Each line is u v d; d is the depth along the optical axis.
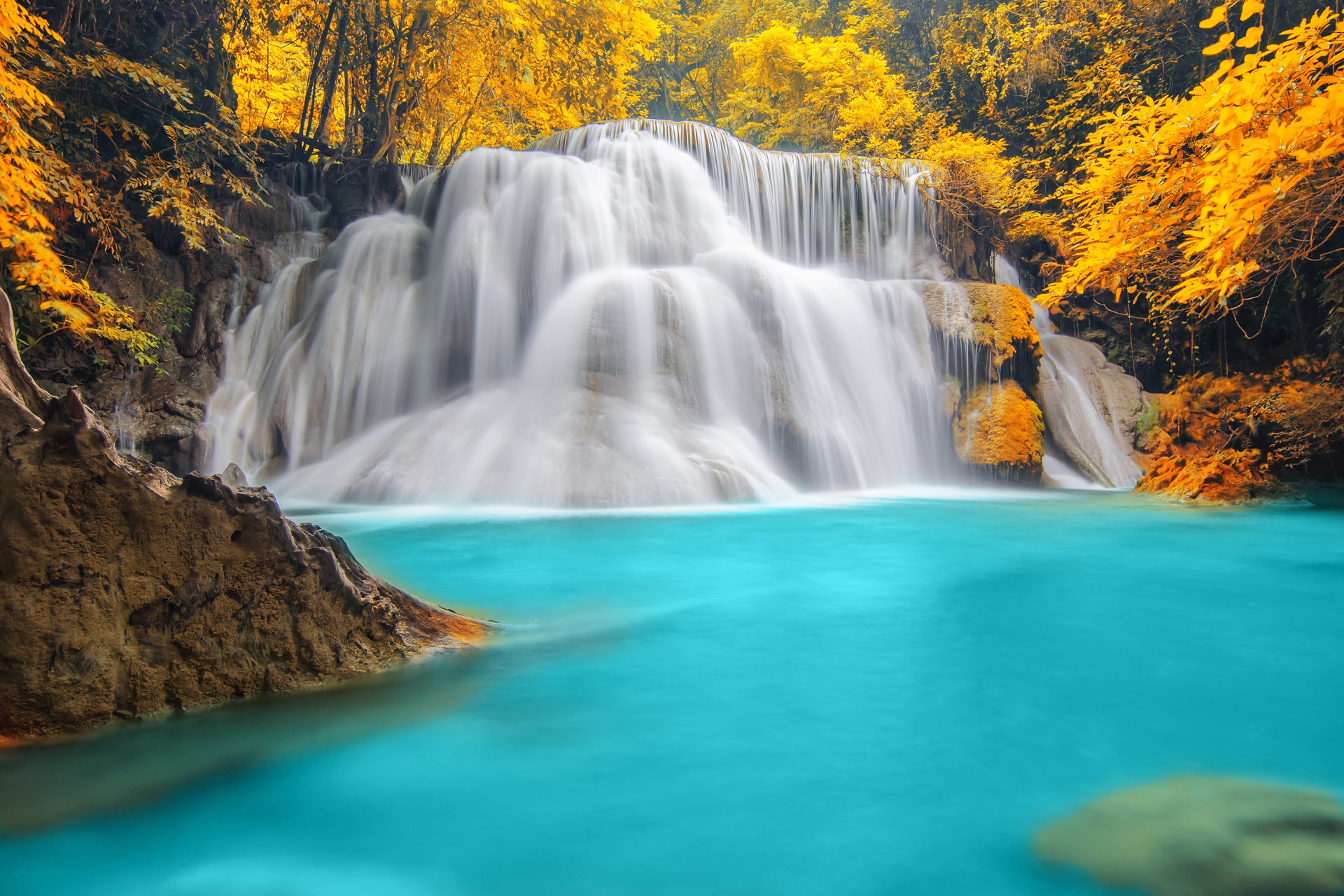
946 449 13.52
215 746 2.87
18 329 11.44
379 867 2.14
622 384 11.38
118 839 2.29
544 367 11.89
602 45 24.67
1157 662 3.99
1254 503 10.72
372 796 2.54
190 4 14.88
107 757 2.76
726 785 2.62
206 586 3.20
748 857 2.19
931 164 18.42
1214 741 3.01
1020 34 22.33
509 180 14.50
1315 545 7.61
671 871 2.12
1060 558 6.93
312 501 10.56
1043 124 21.17
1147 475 12.78
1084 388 15.42
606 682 3.62
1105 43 20.06
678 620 4.79
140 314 12.82
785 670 3.85
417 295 13.77
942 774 2.71
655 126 16.41
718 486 10.25
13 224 9.20
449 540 7.38
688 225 15.27
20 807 2.44
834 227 17.28
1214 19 6.54
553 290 13.56
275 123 21.97
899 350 13.66
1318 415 13.34
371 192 16.36
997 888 2.02
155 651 3.09
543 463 10.08
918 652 4.14
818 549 7.22
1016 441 13.05
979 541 7.73
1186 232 8.44
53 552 2.94
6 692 2.83
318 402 12.88
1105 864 2.12
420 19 18.06
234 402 12.97
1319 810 2.44
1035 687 3.63
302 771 2.71
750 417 11.92
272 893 2.03
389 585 4.07
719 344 12.06
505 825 2.37
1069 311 17.84
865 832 2.31
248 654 3.28
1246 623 4.82
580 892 2.02
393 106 18.59
